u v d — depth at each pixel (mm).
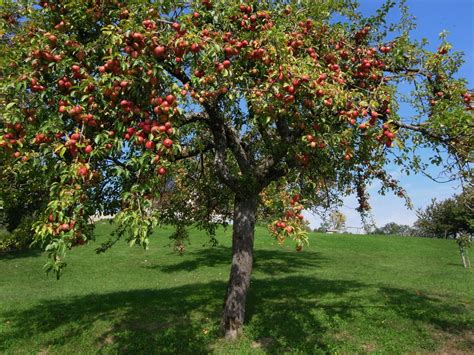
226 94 6867
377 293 12789
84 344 8766
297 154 7156
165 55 5781
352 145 7836
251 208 9445
